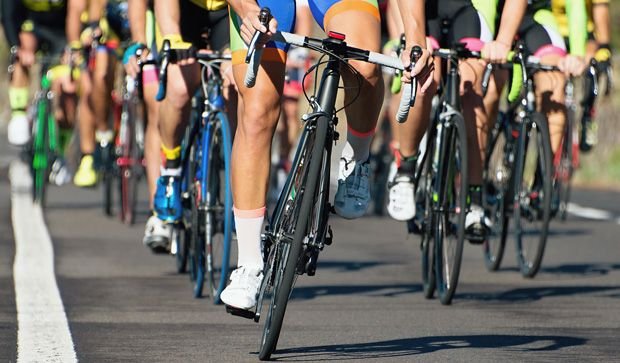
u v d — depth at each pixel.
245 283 12.17
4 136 58.84
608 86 23.38
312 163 11.48
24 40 28.62
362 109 12.41
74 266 18.84
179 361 11.85
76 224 25.23
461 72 16.45
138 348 12.48
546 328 14.03
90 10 25.78
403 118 11.88
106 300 15.68
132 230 24.47
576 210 30.86
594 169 42.91
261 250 12.30
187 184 16.88
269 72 12.02
